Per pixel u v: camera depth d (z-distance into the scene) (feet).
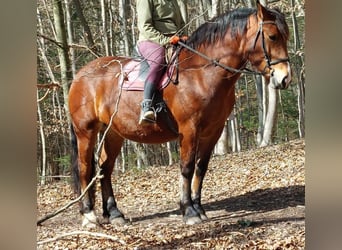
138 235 19.74
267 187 29.30
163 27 19.72
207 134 19.83
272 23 18.20
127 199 31.78
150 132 20.13
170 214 24.18
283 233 18.08
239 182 32.81
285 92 81.82
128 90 20.20
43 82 54.34
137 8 19.52
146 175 38.86
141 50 19.72
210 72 18.84
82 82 21.90
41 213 29.45
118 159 67.00
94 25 66.49
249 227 19.34
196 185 21.02
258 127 75.51
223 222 20.34
